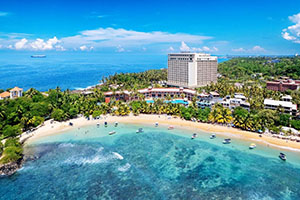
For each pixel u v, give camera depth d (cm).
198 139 11488
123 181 8112
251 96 18088
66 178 8319
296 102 14975
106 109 15750
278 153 9775
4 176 8494
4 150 9462
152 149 10494
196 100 17888
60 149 10600
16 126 11975
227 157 9631
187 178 8244
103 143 11212
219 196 7300
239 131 12069
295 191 7494
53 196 7369
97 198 7250
